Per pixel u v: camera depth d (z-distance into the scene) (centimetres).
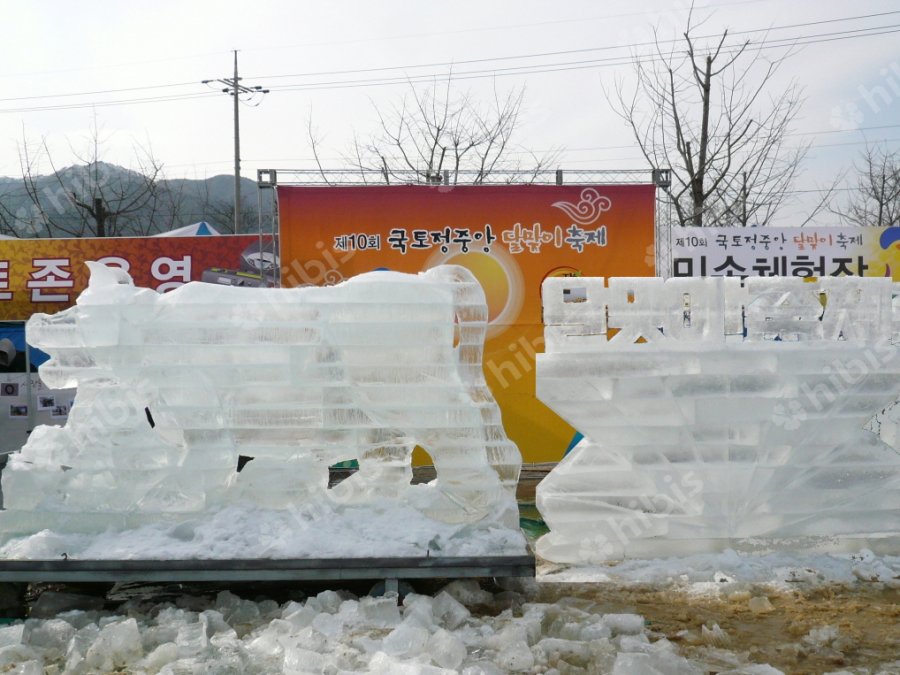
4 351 890
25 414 893
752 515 545
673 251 884
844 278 552
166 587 523
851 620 450
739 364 542
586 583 509
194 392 500
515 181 899
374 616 443
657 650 396
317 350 499
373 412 501
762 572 516
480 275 860
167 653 403
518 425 856
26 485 491
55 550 466
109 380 516
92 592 516
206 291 501
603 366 540
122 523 491
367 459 513
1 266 934
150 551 461
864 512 548
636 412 542
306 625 438
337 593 474
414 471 849
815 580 502
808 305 551
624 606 473
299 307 498
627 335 543
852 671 387
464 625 439
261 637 420
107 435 496
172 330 496
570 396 541
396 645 402
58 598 483
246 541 468
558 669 387
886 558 541
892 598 483
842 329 550
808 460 549
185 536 480
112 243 927
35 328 500
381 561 456
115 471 493
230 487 505
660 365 541
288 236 856
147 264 928
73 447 498
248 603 471
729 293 545
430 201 859
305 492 500
